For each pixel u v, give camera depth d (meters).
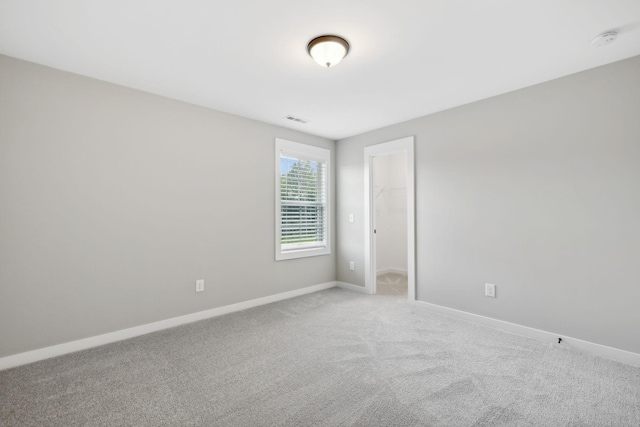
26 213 2.26
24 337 2.24
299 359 2.28
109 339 2.60
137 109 2.78
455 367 2.15
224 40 2.02
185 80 2.61
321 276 4.43
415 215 3.58
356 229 4.36
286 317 3.22
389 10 1.73
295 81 2.63
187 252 3.08
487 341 2.59
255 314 3.32
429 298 3.46
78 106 2.48
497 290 2.91
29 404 1.74
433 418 1.61
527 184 2.73
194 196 3.14
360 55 2.22
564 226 2.52
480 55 2.21
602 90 2.35
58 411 1.68
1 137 2.17
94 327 2.54
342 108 3.28
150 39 2.01
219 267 3.32
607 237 2.32
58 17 1.77
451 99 3.03
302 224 4.27
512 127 2.82
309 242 4.36
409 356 2.32
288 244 4.10
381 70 2.44
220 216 3.34
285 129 3.98
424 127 3.50
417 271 3.57
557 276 2.56
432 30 1.92
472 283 3.09
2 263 2.16
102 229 2.59
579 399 1.77
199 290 3.16
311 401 1.77
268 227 3.78
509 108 2.84
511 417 1.62
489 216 2.97
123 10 1.71
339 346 2.50
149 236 2.84
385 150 3.93
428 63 2.33
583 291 2.43
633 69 2.22
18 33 1.93
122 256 2.69
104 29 1.89
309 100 3.05
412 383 1.95
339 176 4.60
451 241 3.26
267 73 2.49
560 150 2.55
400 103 3.13
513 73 2.49
